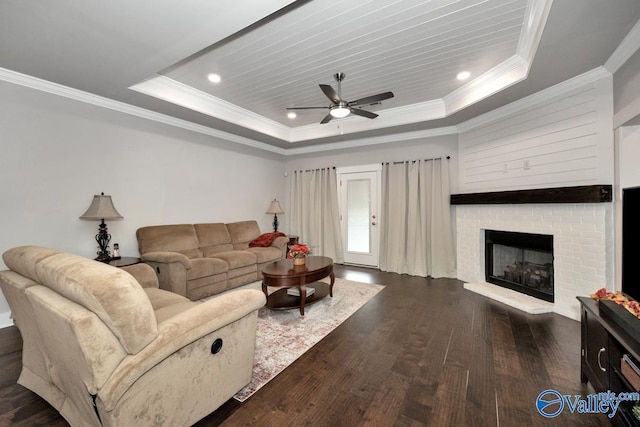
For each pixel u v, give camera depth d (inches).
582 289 108.9
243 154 211.0
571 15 74.3
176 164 165.6
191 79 132.3
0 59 98.5
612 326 54.7
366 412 61.9
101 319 43.6
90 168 129.7
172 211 163.8
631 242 62.5
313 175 236.1
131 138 144.5
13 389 71.1
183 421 53.6
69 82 116.3
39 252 58.2
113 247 133.6
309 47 104.7
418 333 100.1
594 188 100.4
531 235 129.7
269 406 64.0
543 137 124.0
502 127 144.3
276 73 125.6
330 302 133.4
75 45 90.1
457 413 61.3
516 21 90.2
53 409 64.5
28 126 111.9
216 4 72.2
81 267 47.3
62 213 121.3
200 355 55.7
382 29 93.5
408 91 147.0
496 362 80.9
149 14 75.5
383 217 202.4
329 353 86.7
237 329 64.1
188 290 129.8
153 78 128.8
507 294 135.4
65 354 48.0
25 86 110.7
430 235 185.5
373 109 173.9
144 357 45.4
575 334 97.8
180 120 164.6
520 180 135.0
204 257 157.3
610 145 101.9
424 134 188.2
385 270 201.5
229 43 101.7
